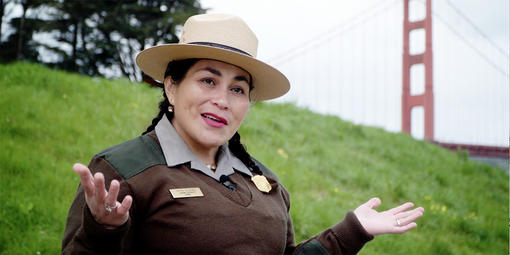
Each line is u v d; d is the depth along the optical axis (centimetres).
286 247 165
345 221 157
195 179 137
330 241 155
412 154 938
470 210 697
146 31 1698
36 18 1692
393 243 445
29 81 664
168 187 130
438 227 554
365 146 874
